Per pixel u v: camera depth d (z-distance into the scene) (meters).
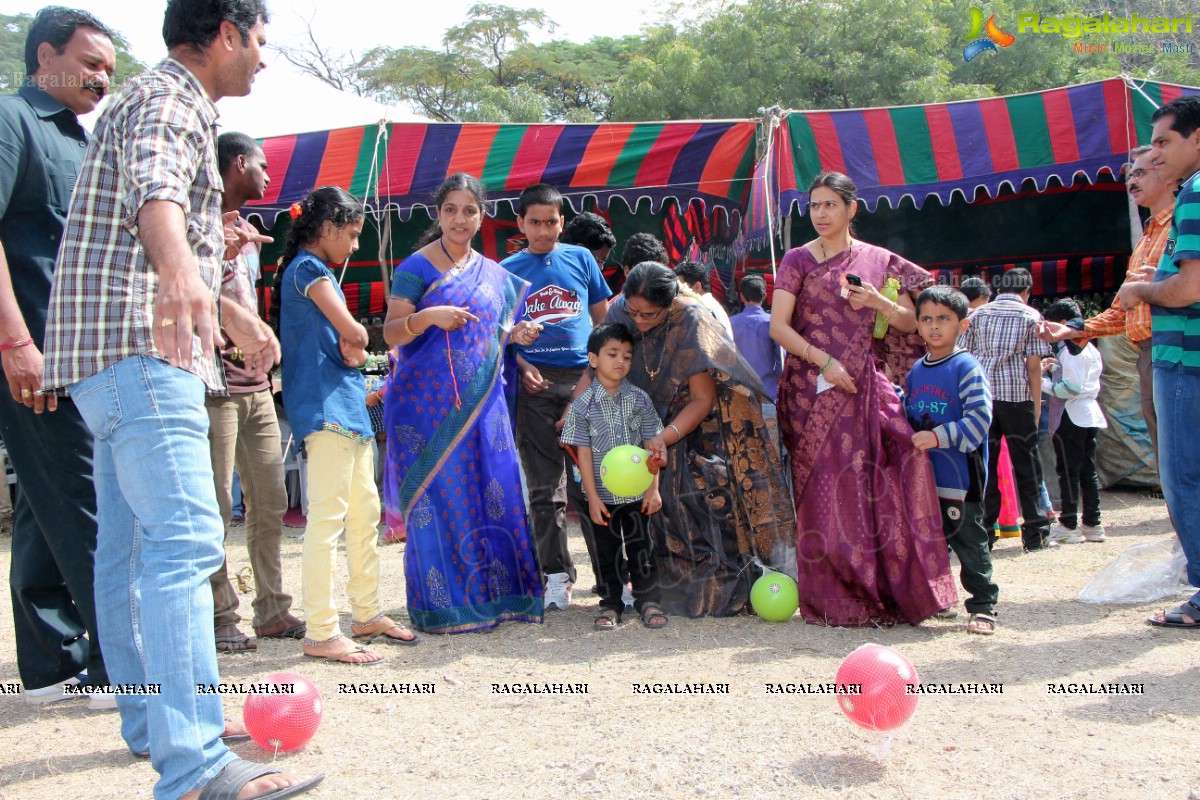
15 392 2.87
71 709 3.31
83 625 3.45
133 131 2.26
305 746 2.83
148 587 2.30
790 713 3.00
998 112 7.07
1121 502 7.45
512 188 7.26
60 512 3.09
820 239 4.26
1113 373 7.81
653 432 4.23
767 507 4.34
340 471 3.78
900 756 2.63
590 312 4.96
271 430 4.16
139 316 2.36
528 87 24.75
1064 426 5.94
